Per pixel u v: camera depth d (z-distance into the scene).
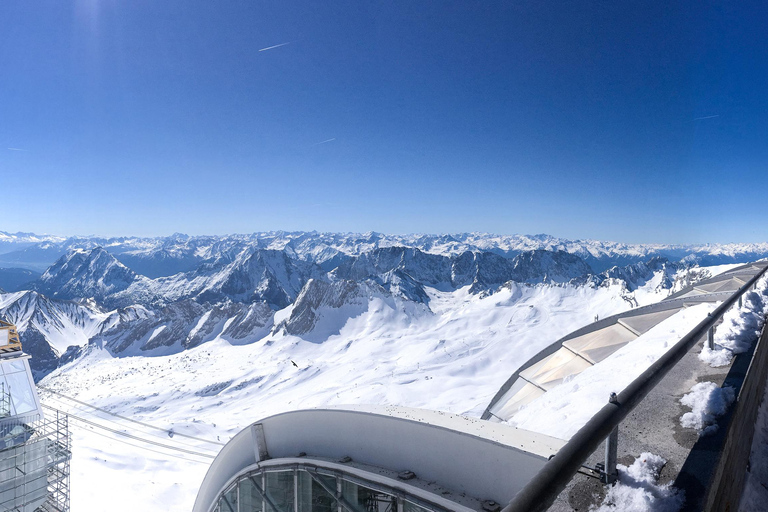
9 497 19.06
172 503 92.81
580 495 2.77
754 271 35.25
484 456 6.03
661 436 3.40
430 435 6.71
